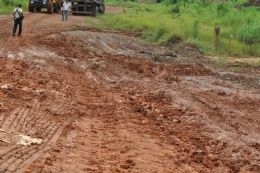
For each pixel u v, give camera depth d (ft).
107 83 61.72
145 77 67.56
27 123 39.47
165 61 81.46
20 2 185.16
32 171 29.40
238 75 73.20
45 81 55.93
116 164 32.81
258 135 43.52
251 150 39.34
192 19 141.59
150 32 117.50
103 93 55.21
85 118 44.01
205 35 105.91
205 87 63.10
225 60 86.22
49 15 163.32
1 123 38.45
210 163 35.53
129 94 56.54
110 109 48.37
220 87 63.72
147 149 37.04
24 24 122.93
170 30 110.11
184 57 87.61
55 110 45.01
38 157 31.94
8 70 58.85
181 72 72.79
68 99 49.85
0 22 123.95
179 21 132.57
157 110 49.62
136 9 224.74
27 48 78.89
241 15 148.56
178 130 43.32
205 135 42.42
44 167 30.30
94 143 37.11
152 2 332.80
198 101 54.65
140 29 127.65
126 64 75.10
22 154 32.17
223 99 56.95
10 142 34.42
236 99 57.41
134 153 35.63
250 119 48.78
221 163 35.81
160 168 33.06
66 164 31.48
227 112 50.65
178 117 47.88
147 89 59.52
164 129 43.29
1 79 53.62
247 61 86.79
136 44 101.09
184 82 65.36
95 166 31.96
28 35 97.96
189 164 34.86
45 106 45.91
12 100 45.96
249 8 203.10
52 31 107.76
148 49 94.73
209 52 94.27
